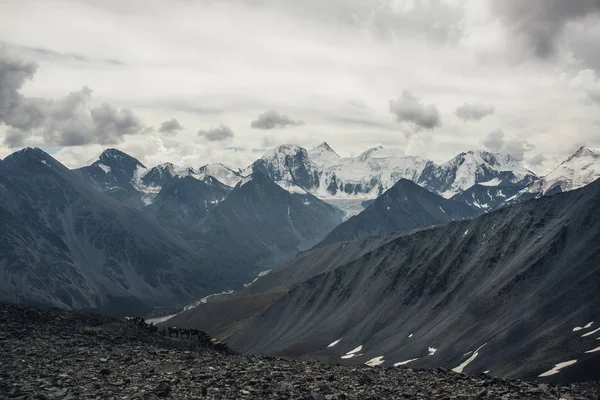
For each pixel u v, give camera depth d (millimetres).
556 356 158375
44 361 50531
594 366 139500
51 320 71250
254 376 46125
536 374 147750
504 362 168625
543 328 182625
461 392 42500
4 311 70750
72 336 64188
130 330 78062
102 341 64438
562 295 196875
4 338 58781
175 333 91938
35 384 41406
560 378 139375
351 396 40312
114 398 37625
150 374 46094
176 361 53594
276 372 49188
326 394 40656
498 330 198000
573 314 178500
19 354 52938
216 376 45438
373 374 51719
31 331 63656
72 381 42875
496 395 41344
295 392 40469
